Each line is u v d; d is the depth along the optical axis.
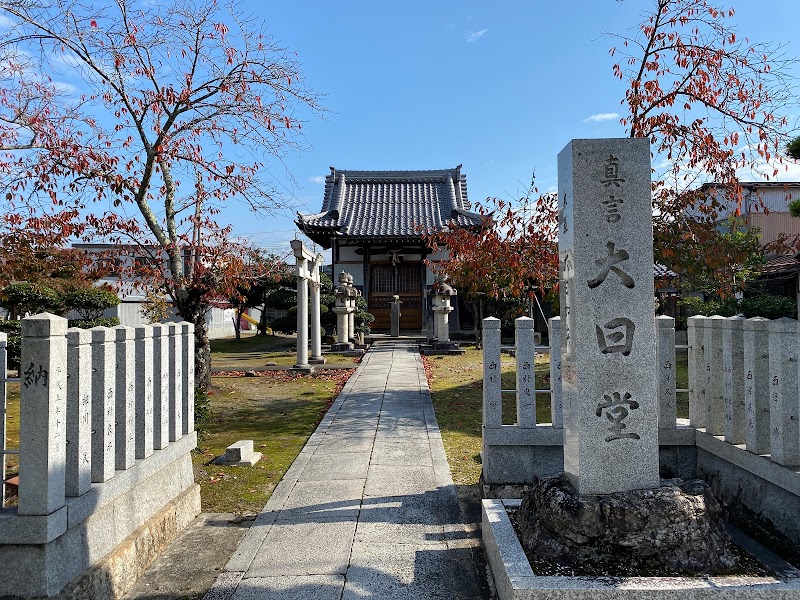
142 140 9.20
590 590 2.83
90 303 13.72
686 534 3.12
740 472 3.94
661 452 4.77
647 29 7.35
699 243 7.43
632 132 7.36
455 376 14.26
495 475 5.14
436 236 9.38
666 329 4.81
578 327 3.48
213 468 6.55
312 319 17.16
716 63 6.97
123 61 8.29
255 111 9.10
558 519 3.23
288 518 4.89
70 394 3.20
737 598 2.82
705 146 6.97
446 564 3.96
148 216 9.74
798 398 3.31
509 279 8.48
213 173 9.23
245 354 21.06
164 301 16.27
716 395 4.43
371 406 10.29
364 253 26.00
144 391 4.06
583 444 3.42
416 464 6.57
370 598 3.52
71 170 8.10
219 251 10.31
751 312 12.82
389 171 30.91
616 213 3.51
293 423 9.16
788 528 3.34
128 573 3.64
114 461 3.63
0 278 9.77
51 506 2.93
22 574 2.88
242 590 3.62
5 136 8.05
